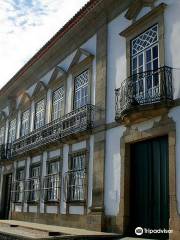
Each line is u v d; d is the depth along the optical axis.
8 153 19.06
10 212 17.86
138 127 10.16
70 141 13.34
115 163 10.85
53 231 10.30
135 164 10.45
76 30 13.92
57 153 14.32
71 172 13.02
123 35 11.38
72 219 12.36
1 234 11.34
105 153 11.37
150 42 10.34
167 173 9.30
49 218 13.92
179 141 8.77
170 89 9.19
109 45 12.08
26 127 18.05
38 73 17.33
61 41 14.91
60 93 15.02
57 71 15.34
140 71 10.55
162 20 9.94
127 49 11.14
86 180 12.02
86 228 11.42
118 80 11.34
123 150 10.59
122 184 10.38
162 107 9.13
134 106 9.54
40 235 9.95
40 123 16.50
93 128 12.06
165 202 9.20
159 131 9.41
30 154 16.64
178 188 8.55
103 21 12.53
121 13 11.75
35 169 16.23
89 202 11.68
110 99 11.55
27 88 18.53
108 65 11.95
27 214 15.92
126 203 10.23
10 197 18.61
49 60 16.28
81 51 13.61
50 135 14.43
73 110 13.49
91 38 13.21
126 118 10.04
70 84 14.22
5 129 20.98
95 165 11.69
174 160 8.80
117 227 10.23
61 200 13.34
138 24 10.73
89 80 12.84
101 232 10.48
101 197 11.09
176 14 9.55
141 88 9.86
